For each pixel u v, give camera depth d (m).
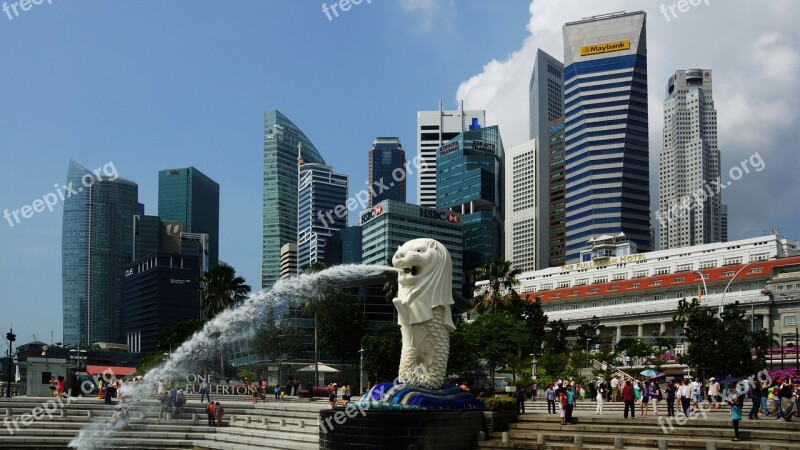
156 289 182.88
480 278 71.88
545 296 133.50
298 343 86.94
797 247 117.44
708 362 62.34
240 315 73.31
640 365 88.19
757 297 102.69
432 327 30.11
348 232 153.50
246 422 40.25
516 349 64.44
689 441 25.81
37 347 68.25
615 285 124.44
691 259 120.25
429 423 27.06
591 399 57.91
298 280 79.38
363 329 85.00
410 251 30.25
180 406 41.91
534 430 29.95
